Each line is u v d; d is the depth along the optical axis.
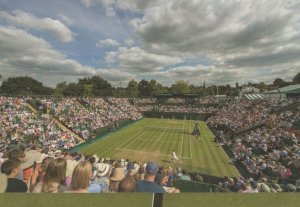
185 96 89.50
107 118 55.59
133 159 29.28
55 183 3.64
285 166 21.39
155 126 58.66
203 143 39.06
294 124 34.62
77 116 47.25
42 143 28.88
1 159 10.49
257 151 27.95
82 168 3.45
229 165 27.06
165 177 11.80
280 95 70.44
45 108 44.22
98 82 128.62
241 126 44.44
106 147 35.09
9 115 34.81
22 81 108.62
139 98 96.81
